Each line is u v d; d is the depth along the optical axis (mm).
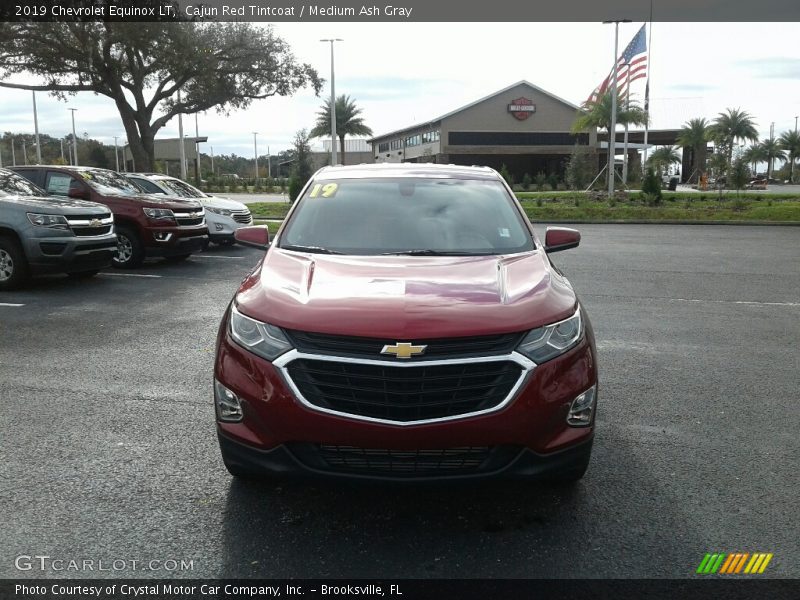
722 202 31109
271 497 3832
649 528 3543
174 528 3498
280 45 28344
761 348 7238
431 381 3232
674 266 13484
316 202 4973
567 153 64688
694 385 5949
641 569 3184
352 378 3262
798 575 3148
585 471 3859
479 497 3855
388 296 3572
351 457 3314
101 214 10727
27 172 12672
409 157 76312
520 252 4480
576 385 3449
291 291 3693
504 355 3297
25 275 10055
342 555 3281
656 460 4375
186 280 11172
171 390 5637
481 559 3254
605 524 3580
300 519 3605
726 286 11219
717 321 8562
